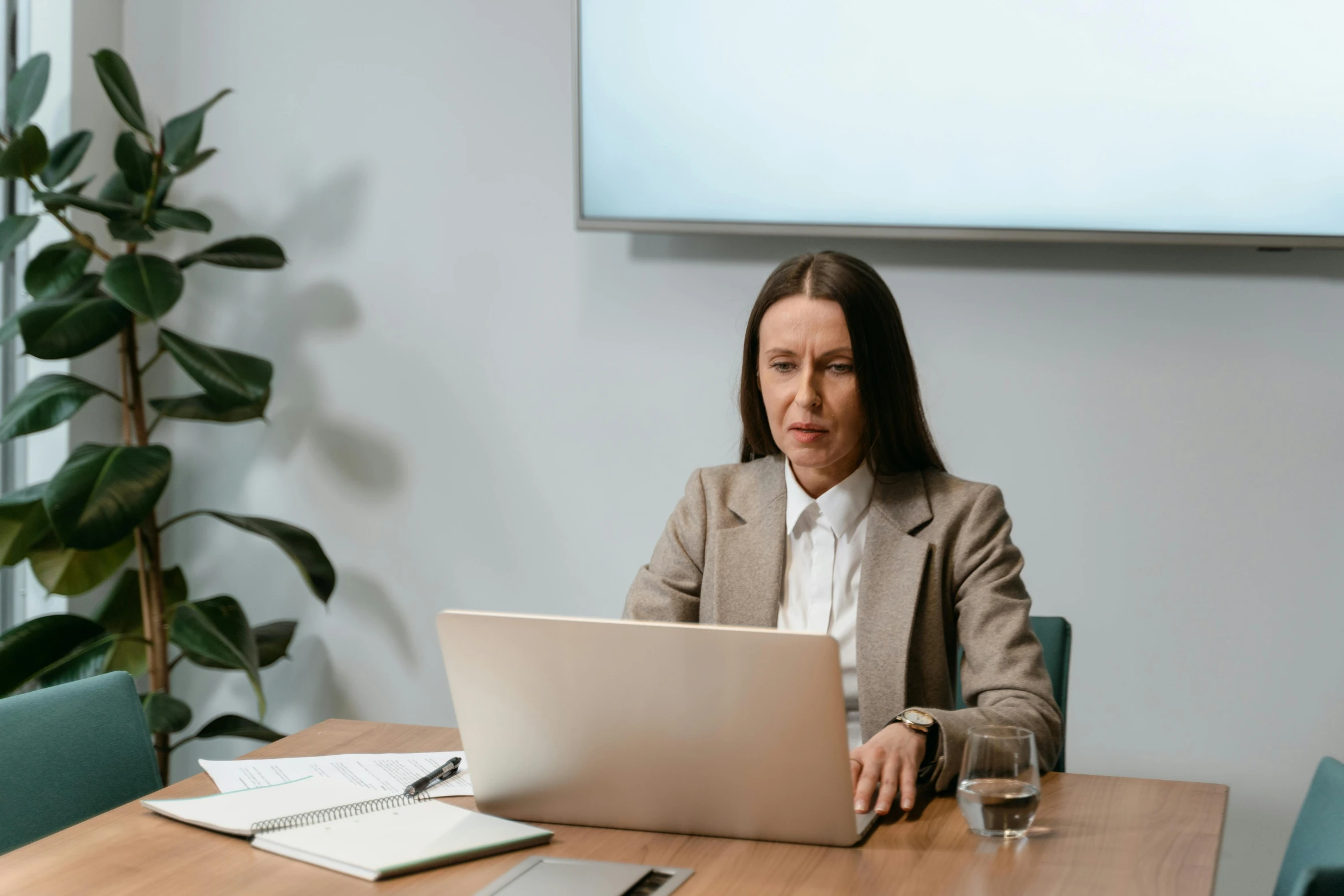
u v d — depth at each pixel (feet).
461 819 3.70
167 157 7.88
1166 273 7.39
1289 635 7.31
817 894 3.17
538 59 8.24
